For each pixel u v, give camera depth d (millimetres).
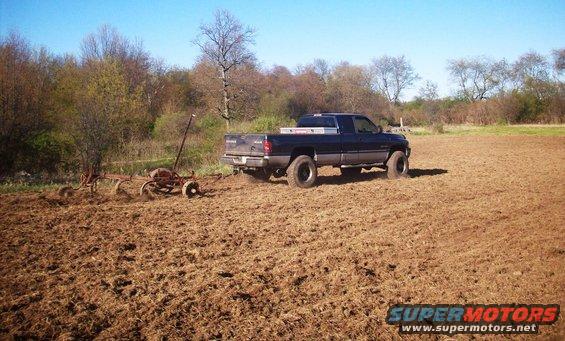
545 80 54625
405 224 8438
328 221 8711
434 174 15477
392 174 14312
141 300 5227
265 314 4914
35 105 16953
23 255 6738
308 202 10484
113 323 4715
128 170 16453
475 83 73000
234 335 4488
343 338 4438
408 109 63812
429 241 7395
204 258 6645
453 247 7074
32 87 17516
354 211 9516
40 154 16734
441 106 59688
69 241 7414
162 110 32312
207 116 25531
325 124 13492
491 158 20562
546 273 5906
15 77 16781
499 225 8312
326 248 7078
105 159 17125
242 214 9328
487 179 13891
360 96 53531
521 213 9203
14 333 4461
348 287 5590
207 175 15547
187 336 4461
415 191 11797
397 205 10062
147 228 8219
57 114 17922
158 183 11156
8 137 16078
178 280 5793
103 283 5695
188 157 18688
